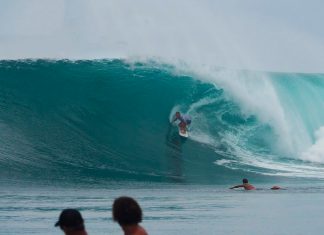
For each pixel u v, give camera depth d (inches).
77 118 5182.1
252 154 5541.3
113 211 1096.8
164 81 5693.9
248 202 3164.4
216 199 3307.1
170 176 4466.0
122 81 5615.2
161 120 5433.1
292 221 2518.5
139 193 3572.8
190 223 2454.5
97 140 5017.2
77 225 1155.9
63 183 3917.3
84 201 3142.2
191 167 4923.7
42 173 4220.0
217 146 5433.1
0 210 2792.8
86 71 5600.4
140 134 5216.5
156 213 2726.4
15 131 4854.8
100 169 4498.0
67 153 4712.1
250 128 5713.6
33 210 2800.2
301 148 5876.0
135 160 4837.6
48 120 5078.7
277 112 5871.1
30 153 4596.5
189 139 5378.9
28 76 5418.3
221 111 5659.5
